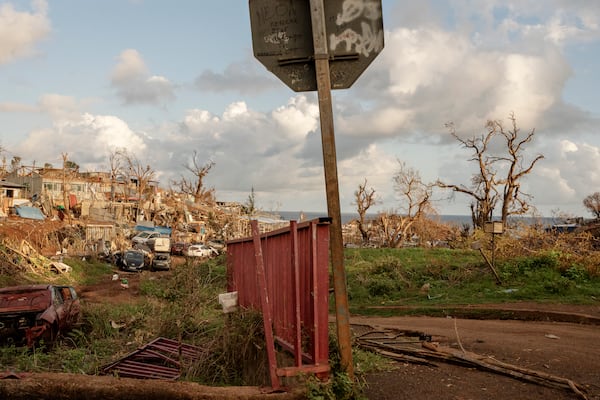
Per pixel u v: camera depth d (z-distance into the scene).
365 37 5.48
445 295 17.88
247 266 7.79
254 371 6.90
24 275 29.05
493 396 5.82
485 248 24.80
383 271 23.48
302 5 5.58
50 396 5.57
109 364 8.37
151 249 60.00
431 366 7.35
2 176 80.81
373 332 10.60
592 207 53.12
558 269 18.73
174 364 8.26
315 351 5.19
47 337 11.89
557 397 5.75
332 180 5.27
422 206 57.25
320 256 5.25
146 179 84.56
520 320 12.88
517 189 52.16
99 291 26.44
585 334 10.12
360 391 5.70
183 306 11.11
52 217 59.56
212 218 53.16
